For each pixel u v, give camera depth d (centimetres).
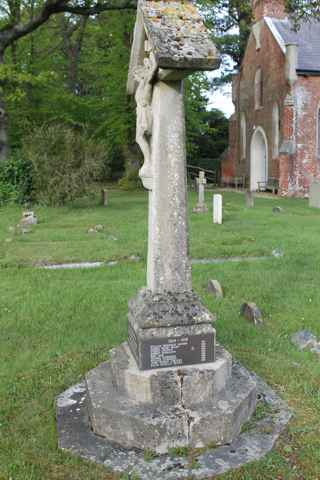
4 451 375
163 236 403
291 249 1095
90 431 398
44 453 372
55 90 2834
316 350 558
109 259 1023
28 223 1480
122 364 411
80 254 1050
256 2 3209
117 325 630
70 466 356
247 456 364
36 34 2867
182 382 389
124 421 375
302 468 353
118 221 1524
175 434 370
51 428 403
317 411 425
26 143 1959
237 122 3662
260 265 959
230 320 654
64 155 1867
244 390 410
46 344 577
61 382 486
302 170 2872
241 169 3625
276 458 361
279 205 2114
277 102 2981
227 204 2058
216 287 770
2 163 1989
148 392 388
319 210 1911
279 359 528
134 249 1097
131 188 2844
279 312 687
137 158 2936
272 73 3027
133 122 2814
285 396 450
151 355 395
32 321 650
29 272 915
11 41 2105
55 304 716
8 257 1027
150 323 392
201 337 402
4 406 441
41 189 1906
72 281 844
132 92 482
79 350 561
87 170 1883
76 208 1877
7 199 1948
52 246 1146
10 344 577
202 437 374
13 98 2066
